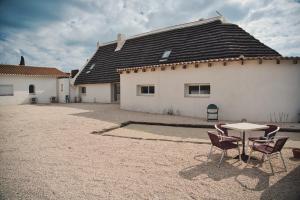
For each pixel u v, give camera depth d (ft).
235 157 20.43
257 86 38.11
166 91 48.24
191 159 20.10
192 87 45.34
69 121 40.22
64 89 90.48
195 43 58.59
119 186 14.73
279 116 37.52
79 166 18.34
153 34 75.77
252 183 15.12
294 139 27.27
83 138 28.12
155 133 31.73
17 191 14.05
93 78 82.38
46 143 25.66
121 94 58.03
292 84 37.09
